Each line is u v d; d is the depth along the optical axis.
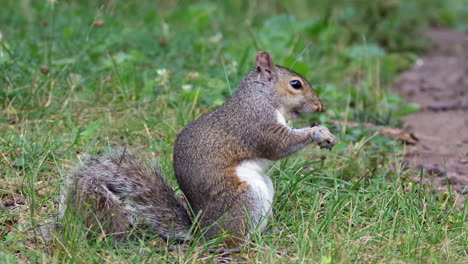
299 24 18.72
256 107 8.89
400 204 9.30
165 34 16.95
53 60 14.02
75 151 10.88
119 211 8.27
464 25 24.58
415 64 20.16
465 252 8.27
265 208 8.50
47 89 12.60
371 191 9.81
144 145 11.38
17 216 8.89
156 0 20.89
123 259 7.78
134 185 8.55
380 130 13.34
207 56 15.92
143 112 12.37
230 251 8.23
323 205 9.57
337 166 11.06
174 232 8.48
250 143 8.76
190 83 13.80
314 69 16.62
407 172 11.13
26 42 14.85
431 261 7.84
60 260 7.81
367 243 8.38
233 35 18.64
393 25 21.23
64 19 17.56
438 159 12.38
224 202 8.47
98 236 8.16
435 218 8.95
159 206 8.59
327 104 14.23
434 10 25.36
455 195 10.18
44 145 10.40
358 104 14.53
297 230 8.71
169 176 10.16
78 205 8.23
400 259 8.02
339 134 12.45
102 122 11.18
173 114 12.61
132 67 13.67
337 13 21.22
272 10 21.64
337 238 8.21
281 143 8.84
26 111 11.91
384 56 19.00
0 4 18.56
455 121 15.09
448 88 17.94
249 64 15.39
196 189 8.60
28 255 7.95
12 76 12.63
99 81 13.17
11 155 10.43
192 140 8.72
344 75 17.33
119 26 17.08
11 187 9.59
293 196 9.57
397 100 15.34
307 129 8.95
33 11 18.08
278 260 7.81
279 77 9.13
